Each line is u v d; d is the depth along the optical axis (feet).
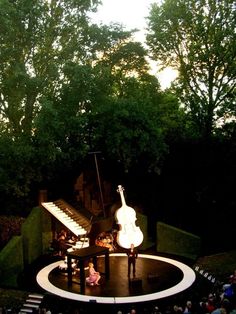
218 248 106.83
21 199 104.53
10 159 84.33
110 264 85.92
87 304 64.59
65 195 115.44
